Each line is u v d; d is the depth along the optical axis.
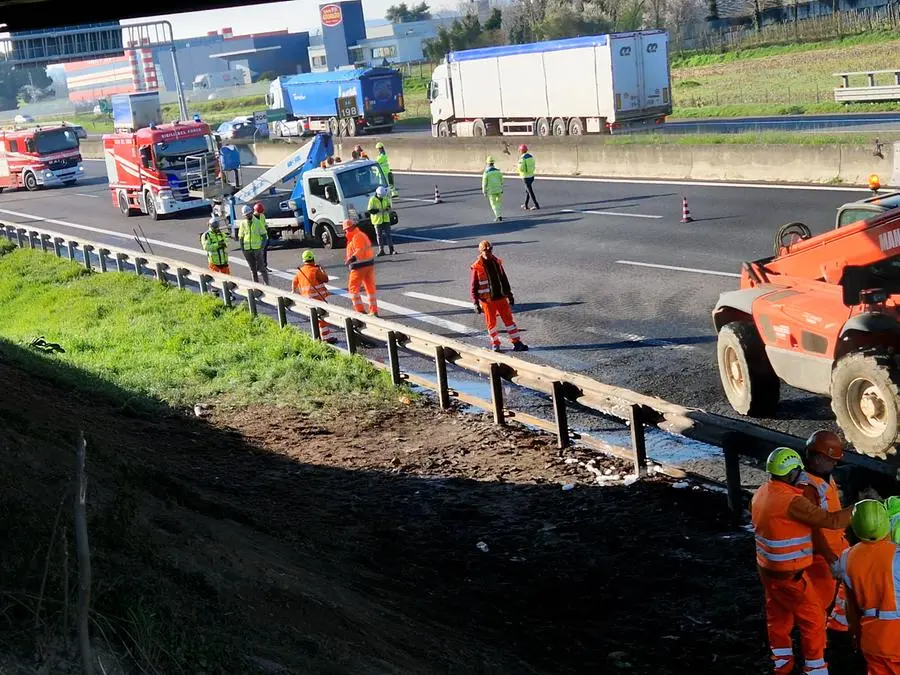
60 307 24.53
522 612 8.35
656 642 7.67
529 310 19.00
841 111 42.00
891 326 10.37
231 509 9.21
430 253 25.86
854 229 11.35
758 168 30.39
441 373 14.55
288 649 5.85
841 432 11.62
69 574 5.59
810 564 6.58
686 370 14.49
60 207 45.94
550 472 11.76
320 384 16.02
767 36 73.50
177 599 5.91
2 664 4.66
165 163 37.41
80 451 4.36
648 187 31.95
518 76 46.84
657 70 43.19
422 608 7.93
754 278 12.80
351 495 11.57
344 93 63.16
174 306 22.53
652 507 10.38
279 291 19.62
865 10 71.19
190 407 15.51
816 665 6.59
